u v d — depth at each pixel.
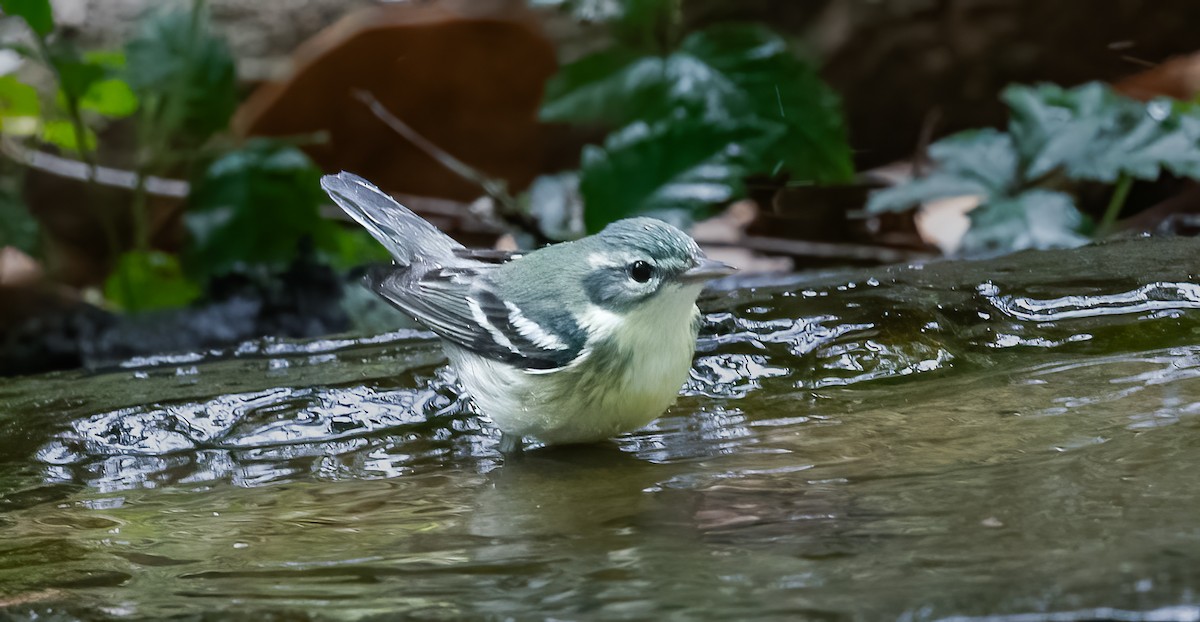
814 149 13.91
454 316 8.89
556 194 15.61
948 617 4.87
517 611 5.47
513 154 17.23
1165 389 8.44
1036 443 7.54
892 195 14.61
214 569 6.47
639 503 7.20
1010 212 13.92
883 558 5.76
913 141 18.30
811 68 13.74
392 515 7.39
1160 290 10.19
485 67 16.33
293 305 14.84
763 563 5.87
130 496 8.13
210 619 5.63
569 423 8.53
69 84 14.02
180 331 14.72
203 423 9.23
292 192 14.79
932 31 17.62
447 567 6.24
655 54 13.82
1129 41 17.44
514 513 7.23
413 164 16.98
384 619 5.49
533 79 16.50
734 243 16.78
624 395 8.38
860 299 10.38
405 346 10.80
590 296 8.34
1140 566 5.21
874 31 17.73
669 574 5.82
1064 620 4.72
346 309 14.71
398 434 9.16
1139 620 4.65
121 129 17.83
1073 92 14.41
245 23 18.31
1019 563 5.45
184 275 14.84
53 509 7.89
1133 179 16.23
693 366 9.74
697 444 8.52
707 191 13.54
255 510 7.68
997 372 9.32
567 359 8.29
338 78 16.11
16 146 17.45
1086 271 10.63
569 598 5.60
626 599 5.50
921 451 7.67
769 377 9.63
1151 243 11.38
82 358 14.53
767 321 10.12
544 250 9.03
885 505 6.63
